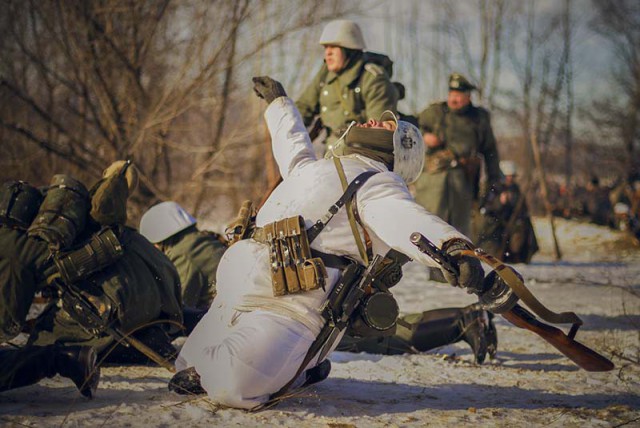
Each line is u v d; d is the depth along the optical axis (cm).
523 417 337
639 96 2891
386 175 329
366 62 618
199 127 1029
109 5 962
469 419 331
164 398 346
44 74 983
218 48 962
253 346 317
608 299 764
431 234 301
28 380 327
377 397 369
